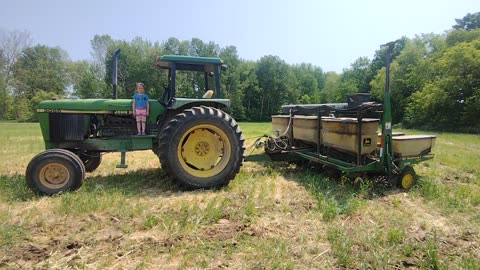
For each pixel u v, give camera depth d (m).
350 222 3.52
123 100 5.34
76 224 3.34
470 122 23.52
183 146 4.98
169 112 5.30
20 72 54.84
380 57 46.31
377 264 2.59
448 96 24.81
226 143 5.01
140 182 5.15
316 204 4.09
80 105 5.12
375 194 4.57
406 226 3.43
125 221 3.42
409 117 28.84
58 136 5.08
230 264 2.57
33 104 48.88
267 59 55.75
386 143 4.75
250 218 3.55
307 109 5.99
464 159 7.66
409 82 33.47
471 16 37.47
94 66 47.81
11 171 6.25
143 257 2.67
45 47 61.09
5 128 25.12
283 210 3.86
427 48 36.53
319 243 2.98
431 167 6.76
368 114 4.75
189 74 5.96
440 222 3.56
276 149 6.04
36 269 2.47
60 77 61.41
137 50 42.88
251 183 5.17
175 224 3.35
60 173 4.47
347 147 4.92
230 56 52.16
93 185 4.84
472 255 2.79
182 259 2.63
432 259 2.60
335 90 60.47
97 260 2.62
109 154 8.38
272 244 2.90
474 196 4.38
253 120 55.53
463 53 24.23
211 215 3.56
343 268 2.55
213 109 5.07
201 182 4.82
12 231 3.09
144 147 5.22
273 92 56.19
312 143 6.06
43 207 3.89
